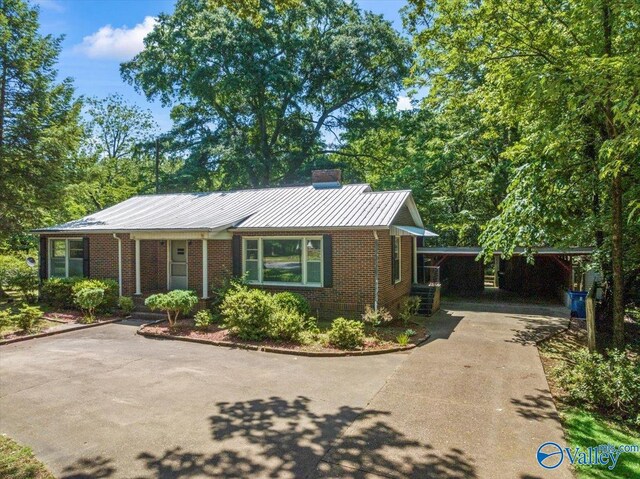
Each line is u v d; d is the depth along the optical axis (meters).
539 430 5.71
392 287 14.49
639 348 9.86
